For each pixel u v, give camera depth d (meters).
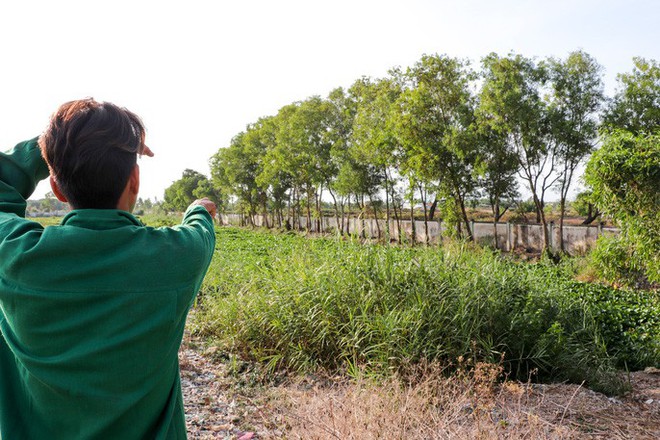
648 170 10.21
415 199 31.98
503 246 30.36
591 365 7.21
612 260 11.66
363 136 33.47
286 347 6.81
